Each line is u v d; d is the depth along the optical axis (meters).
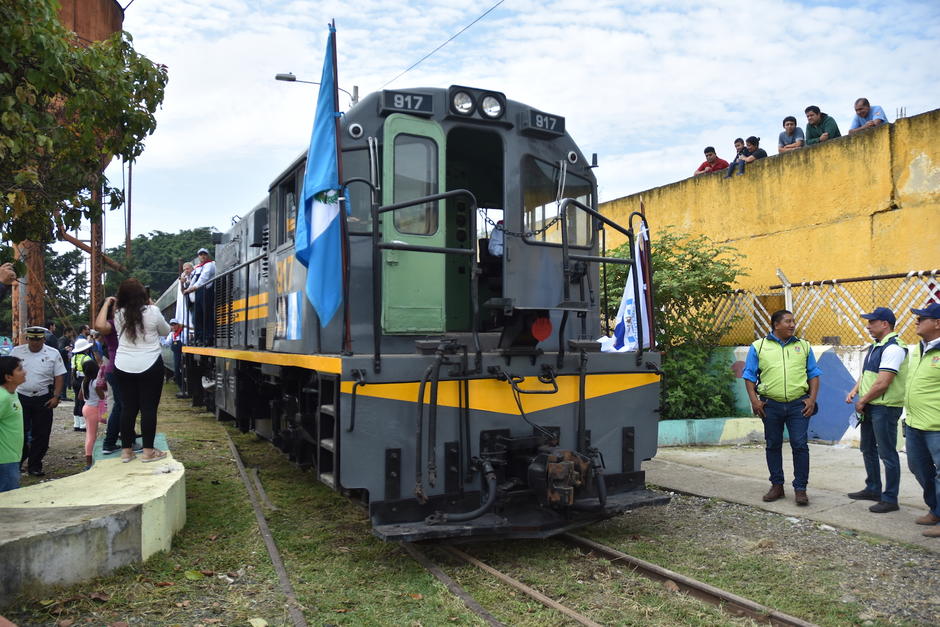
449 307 6.79
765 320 10.59
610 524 6.03
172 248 53.09
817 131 11.48
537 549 5.38
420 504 4.91
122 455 6.37
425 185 5.79
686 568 4.88
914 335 8.80
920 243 9.08
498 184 7.47
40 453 7.78
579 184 6.62
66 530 4.38
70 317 34.00
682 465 8.41
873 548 5.24
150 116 7.01
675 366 10.29
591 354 5.69
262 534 5.58
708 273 10.38
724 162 13.19
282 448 7.70
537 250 6.20
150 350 6.27
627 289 6.61
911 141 9.20
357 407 4.79
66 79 5.91
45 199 6.64
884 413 6.12
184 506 5.90
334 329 5.62
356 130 5.59
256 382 9.30
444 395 5.06
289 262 6.99
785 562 4.99
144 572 4.70
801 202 10.67
